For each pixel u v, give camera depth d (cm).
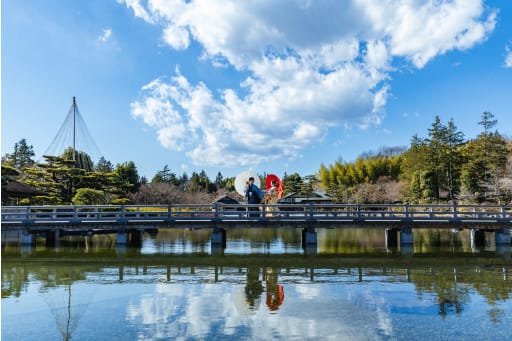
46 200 2752
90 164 4466
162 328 618
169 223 1606
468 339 568
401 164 5850
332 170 6812
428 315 677
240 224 1608
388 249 1614
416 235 2311
